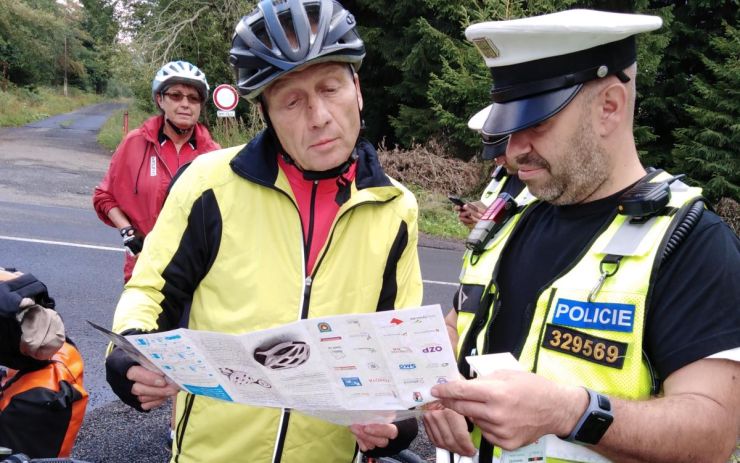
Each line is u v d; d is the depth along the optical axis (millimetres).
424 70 13859
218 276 1539
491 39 1281
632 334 1155
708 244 1148
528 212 1511
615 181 1300
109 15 19719
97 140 20172
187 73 3455
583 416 1059
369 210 1592
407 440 1500
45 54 39906
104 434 3234
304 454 1534
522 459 1256
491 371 1102
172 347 1209
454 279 6758
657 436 1054
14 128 23766
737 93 11078
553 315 1264
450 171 11961
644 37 11344
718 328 1096
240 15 17031
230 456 1524
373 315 1058
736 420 1099
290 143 1536
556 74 1232
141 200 3492
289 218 1556
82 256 6234
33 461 1729
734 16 12297
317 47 1420
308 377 1176
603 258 1232
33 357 2365
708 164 11164
